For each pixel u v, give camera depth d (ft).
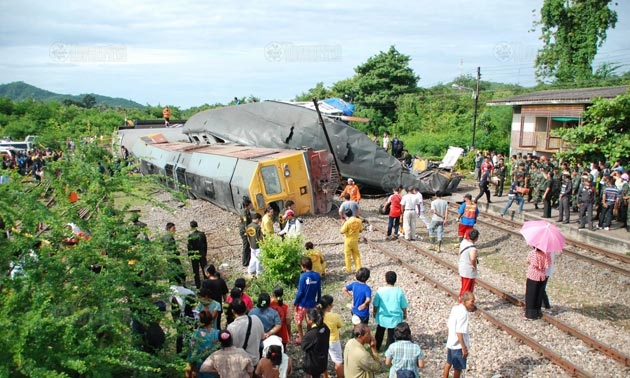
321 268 39.99
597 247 48.14
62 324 16.76
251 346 22.36
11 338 16.14
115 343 18.80
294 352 29.09
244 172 59.06
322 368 23.47
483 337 29.76
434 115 155.74
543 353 27.35
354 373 21.09
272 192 57.52
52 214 19.88
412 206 50.96
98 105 276.62
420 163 87.76
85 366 16.51
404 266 43.11
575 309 34.63
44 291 17.94
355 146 75.82
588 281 40.24
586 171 58.65
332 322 25.18
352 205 48.49
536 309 32.12
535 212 62.23
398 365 21.07
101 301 19.12
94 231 20.88
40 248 19.58
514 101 95.50
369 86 164.35
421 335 30.55
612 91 81.61
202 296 25.17
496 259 46.80
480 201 71.77
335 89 171.73
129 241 21.11
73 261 19.70
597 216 57.72
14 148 108.78
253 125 84.79
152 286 21.63
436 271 41.86
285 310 26.48
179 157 81.66
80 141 23.58
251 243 41.81
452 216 63.62
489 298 36.19
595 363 26.45
